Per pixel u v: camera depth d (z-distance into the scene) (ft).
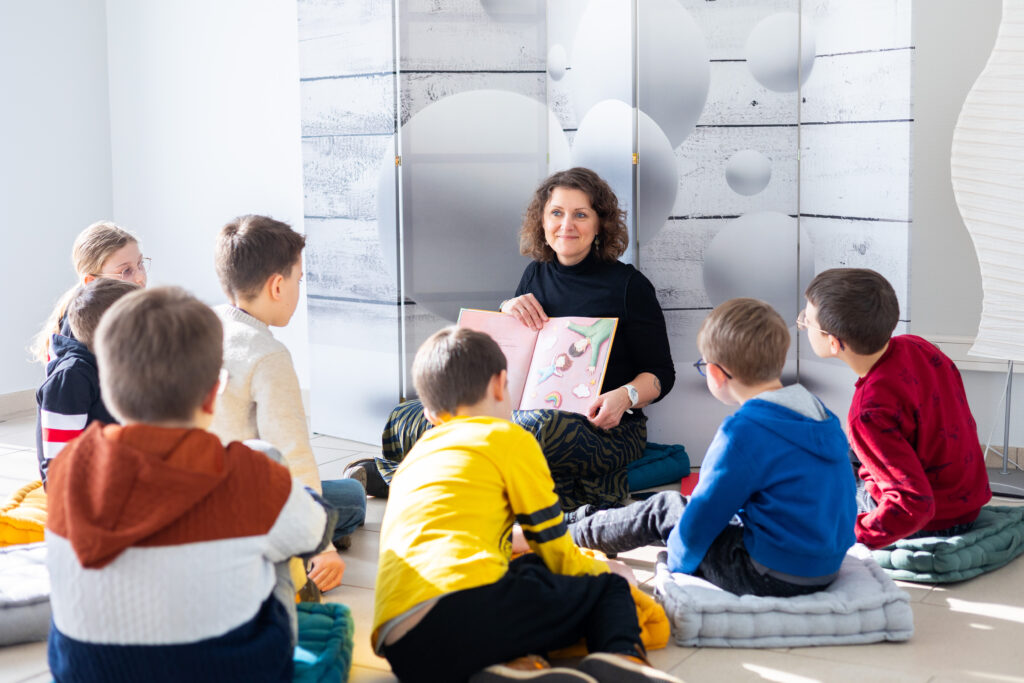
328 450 12.94
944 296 11.71
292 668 5.46
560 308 11.03
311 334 13.85
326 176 13.32
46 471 8.17
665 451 11.46
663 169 11.72
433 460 6.45
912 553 8.20
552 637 6.16
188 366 4.99
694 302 11.94
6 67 15.44
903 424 7.89
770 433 6.95
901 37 10.89
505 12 12.51
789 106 11.89
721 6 11.57
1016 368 11.62
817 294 8.11
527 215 11.43
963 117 10.48
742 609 7.05
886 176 11.18
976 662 6.76
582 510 8.86
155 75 16.51
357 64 12.60
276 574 5.57
